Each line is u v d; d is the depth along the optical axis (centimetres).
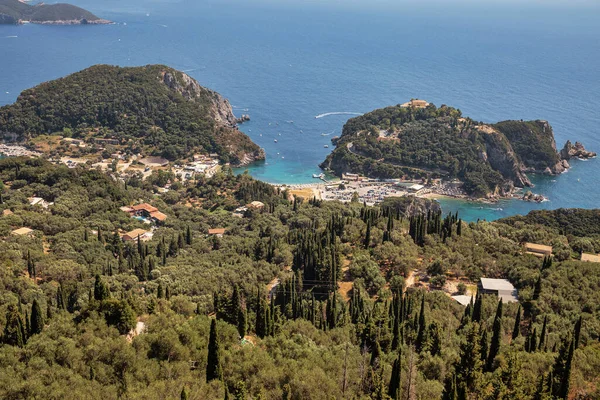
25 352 9294
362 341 11381
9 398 8194
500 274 15950
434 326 11831
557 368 9469
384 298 13950
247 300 13612
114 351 9312
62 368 8881
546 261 15800
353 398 9044
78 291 14875
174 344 9675
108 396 8400
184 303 12094
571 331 11944
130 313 10506
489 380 9438
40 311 10400
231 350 9975
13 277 14688
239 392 8531
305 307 13262
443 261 15950
